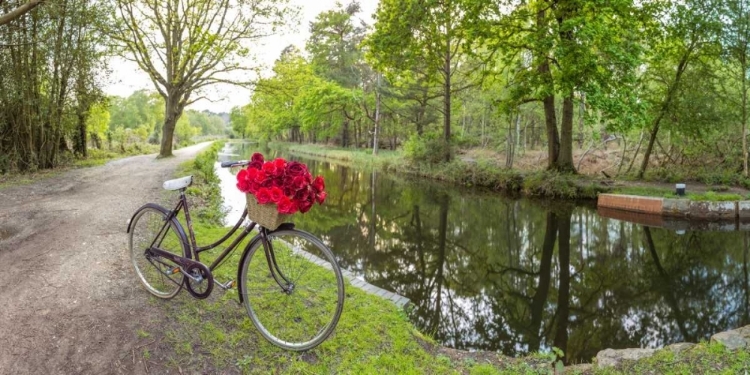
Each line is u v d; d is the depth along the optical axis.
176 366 2.59
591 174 17.75
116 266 4.04
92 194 8.58
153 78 18.69
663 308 5.79
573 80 12.64
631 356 3.13
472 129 34.16
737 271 7.37
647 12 13.93
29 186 9.73
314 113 35.25
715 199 10.83
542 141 29.06
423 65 23.92
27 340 2.71
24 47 12.45
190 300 3.39
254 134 82.25
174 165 15.55
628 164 19.81
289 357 2.79
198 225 6.08
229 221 7.52
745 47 13.35
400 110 32.44
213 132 115.25
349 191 16.91
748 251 8.46
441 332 4.80
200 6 17.62
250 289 3.39
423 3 16.11
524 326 5.11
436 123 33.78
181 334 2.91
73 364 2.53
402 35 16.97
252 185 2.59
